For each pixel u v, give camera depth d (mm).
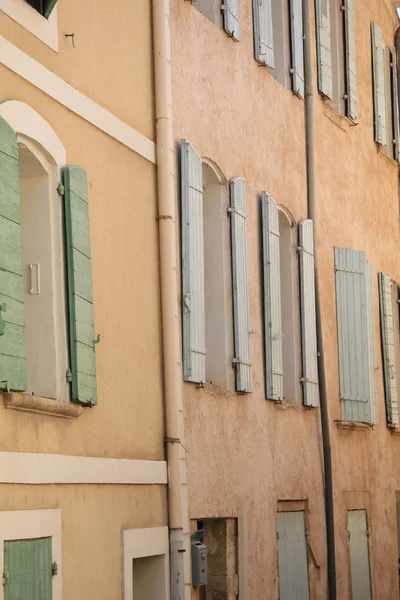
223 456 14250
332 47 19734
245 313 14938
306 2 18078
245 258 15070
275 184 16562
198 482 13570
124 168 12367
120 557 11703
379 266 20953
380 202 21328
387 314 20609
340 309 18719
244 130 15633
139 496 12219
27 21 10516
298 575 16312
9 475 9664
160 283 13008
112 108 12172
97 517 11281
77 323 10805
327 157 18719
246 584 14570
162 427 12867
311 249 17438
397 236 22156
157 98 13164
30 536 9969
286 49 17406
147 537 12281
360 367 18922
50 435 10461
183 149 13570
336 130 19234
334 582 17266
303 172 17672
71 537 10750
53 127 10898
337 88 19625
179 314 13344
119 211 12188
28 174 10805
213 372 14586
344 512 18172
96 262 11625
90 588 11062
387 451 20297
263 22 16281
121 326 12055
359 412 18750
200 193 13875
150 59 13203
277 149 16734
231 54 15359
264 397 15578
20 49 10383
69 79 11273
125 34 12586
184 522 12969
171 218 13094
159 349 12938
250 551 14797
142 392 12453
